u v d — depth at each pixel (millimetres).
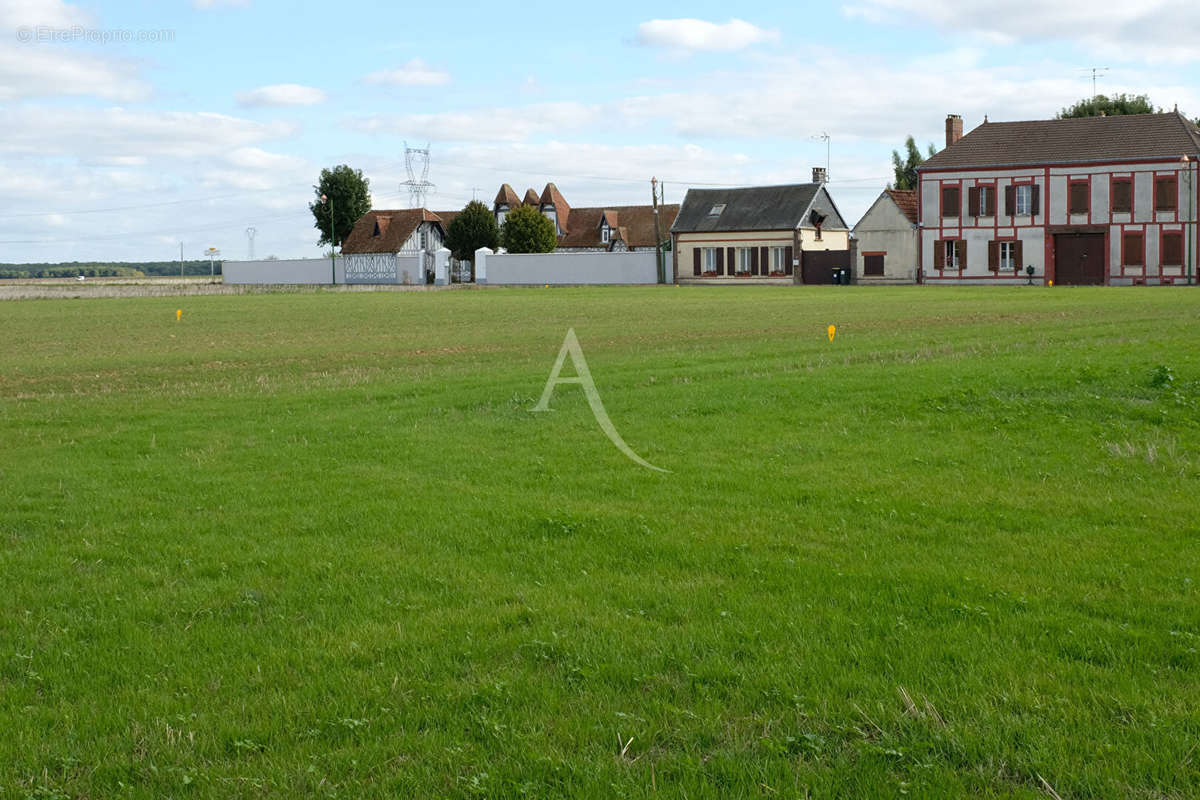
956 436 14828
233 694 6473
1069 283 75250
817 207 92125
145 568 9219
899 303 50312
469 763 5551
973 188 77312
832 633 7191
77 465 14062
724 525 10211
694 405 17734
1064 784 5230
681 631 7312
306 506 11453
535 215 109812
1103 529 9836
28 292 83500
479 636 7328
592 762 5520
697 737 5777
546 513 10727
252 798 5277
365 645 7203
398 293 82125
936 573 8500
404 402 19297
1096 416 15781
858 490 11578
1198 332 27422
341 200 137875
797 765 5453
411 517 10797
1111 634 7043
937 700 6090
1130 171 72250
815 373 21047
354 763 5527
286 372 26203
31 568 9289
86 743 5883
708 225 94062
